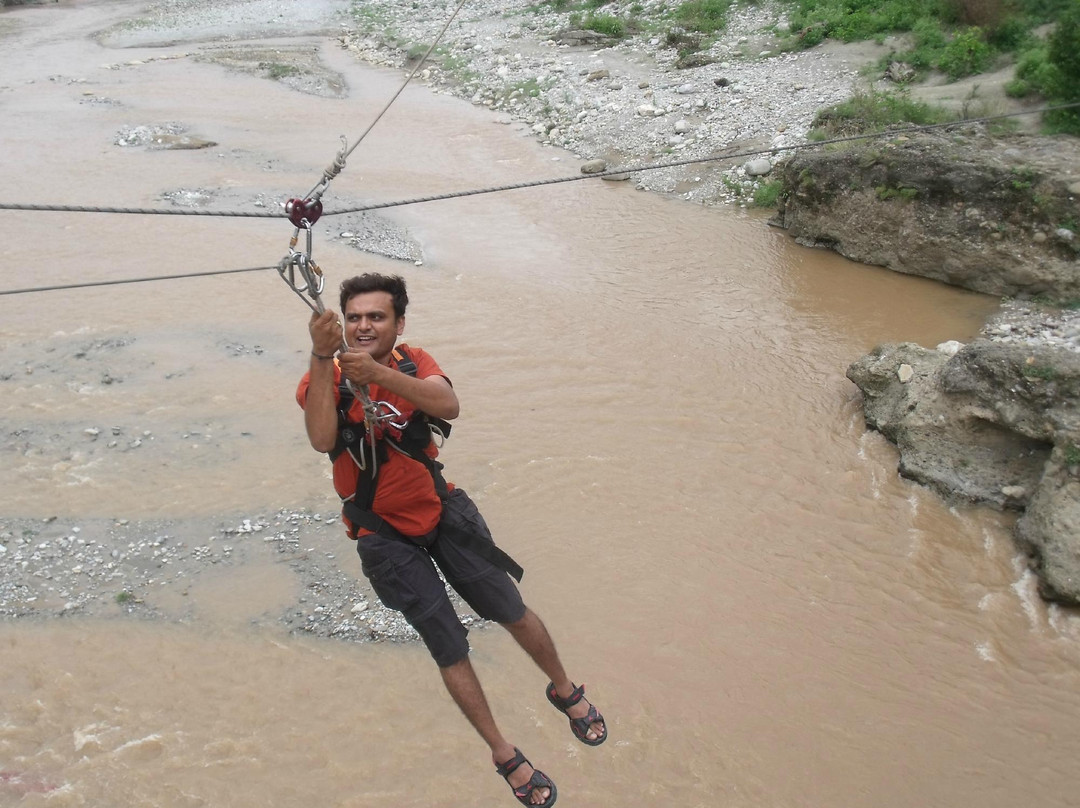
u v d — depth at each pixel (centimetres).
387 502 407
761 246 1631
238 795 691
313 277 367
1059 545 866
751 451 1080
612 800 694
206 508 991
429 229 1723
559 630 835
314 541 945
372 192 1894
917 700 773
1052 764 723
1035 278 1377
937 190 1458
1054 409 944
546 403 1174
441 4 3581
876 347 1151
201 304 1415
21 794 689
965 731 747
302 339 1327
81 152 2088
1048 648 821
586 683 783
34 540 942
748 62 2309
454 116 2400
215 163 2034
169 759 717
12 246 1598
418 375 408
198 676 788
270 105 2498
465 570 421
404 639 827
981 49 1908
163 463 1057
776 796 697
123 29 3538
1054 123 1555
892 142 1549
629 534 950
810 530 958
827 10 2356
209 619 848
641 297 1454
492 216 1786
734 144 1956
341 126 2327
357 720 750
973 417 998
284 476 1040
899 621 848
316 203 382
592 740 443
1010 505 966
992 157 1452
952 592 879
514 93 2480
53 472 1039
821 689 780
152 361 1257
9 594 873
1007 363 976
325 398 382
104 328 1336
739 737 739
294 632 834
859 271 1530
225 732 739
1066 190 1348
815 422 1132
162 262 1554
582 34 2733
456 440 1099
